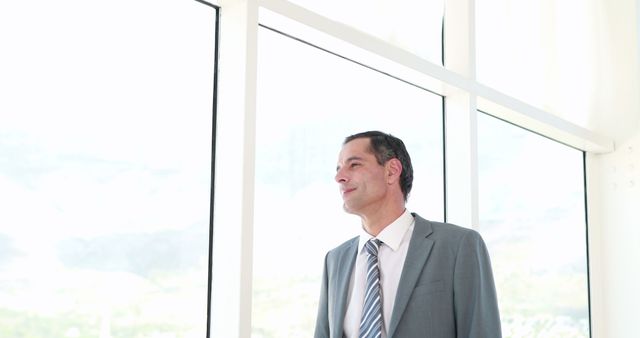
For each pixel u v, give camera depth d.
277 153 2.15
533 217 3.81
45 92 1.55
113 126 1.70
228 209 1.86
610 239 4.52
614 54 4.53
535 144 3.90
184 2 1.89
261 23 2.06
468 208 2.84
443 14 3.08
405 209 1.90
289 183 2.19
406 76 2.66
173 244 1.81
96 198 1.64
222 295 1.84
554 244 4.06
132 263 1.71
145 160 1.76
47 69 1.56
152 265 1.76
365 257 1.84
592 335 4.46
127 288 1.70
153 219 1.77
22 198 1.50
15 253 1.48
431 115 2.90
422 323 1.69
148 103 1.78
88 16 1.66
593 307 4.48
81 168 1.62
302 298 2.21
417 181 2.78
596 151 4.57
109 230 1.67
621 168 4.50
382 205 1.84
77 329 1.58
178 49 1.87
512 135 3.62
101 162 1.66
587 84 4.57
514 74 3.74
